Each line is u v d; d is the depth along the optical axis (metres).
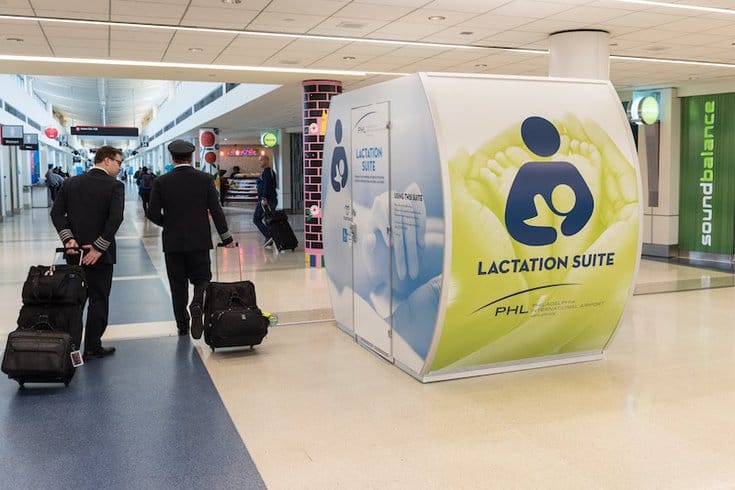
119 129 37.06
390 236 5.26
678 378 4.96
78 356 4.85
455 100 4.67
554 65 7.82
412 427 4.07
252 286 5.89
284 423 4.15
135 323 6.91
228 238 6.23
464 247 4.58
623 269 5.20
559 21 7.18
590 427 4.03
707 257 12.28
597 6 6.52
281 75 10.80
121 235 16.19
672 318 6.97
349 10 6.64
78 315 5.05
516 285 4.82
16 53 8.89
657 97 12.58
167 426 4.10
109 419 4.22
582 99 5.05
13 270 10.45
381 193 5.37
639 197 5.18
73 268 5.02
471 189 4.59
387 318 5.41
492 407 4.40
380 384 4.90
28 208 28.19
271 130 25.94
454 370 5.01
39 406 4.45
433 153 4.58
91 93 35.97
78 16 6.79
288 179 25.98
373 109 5.45
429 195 4.67
